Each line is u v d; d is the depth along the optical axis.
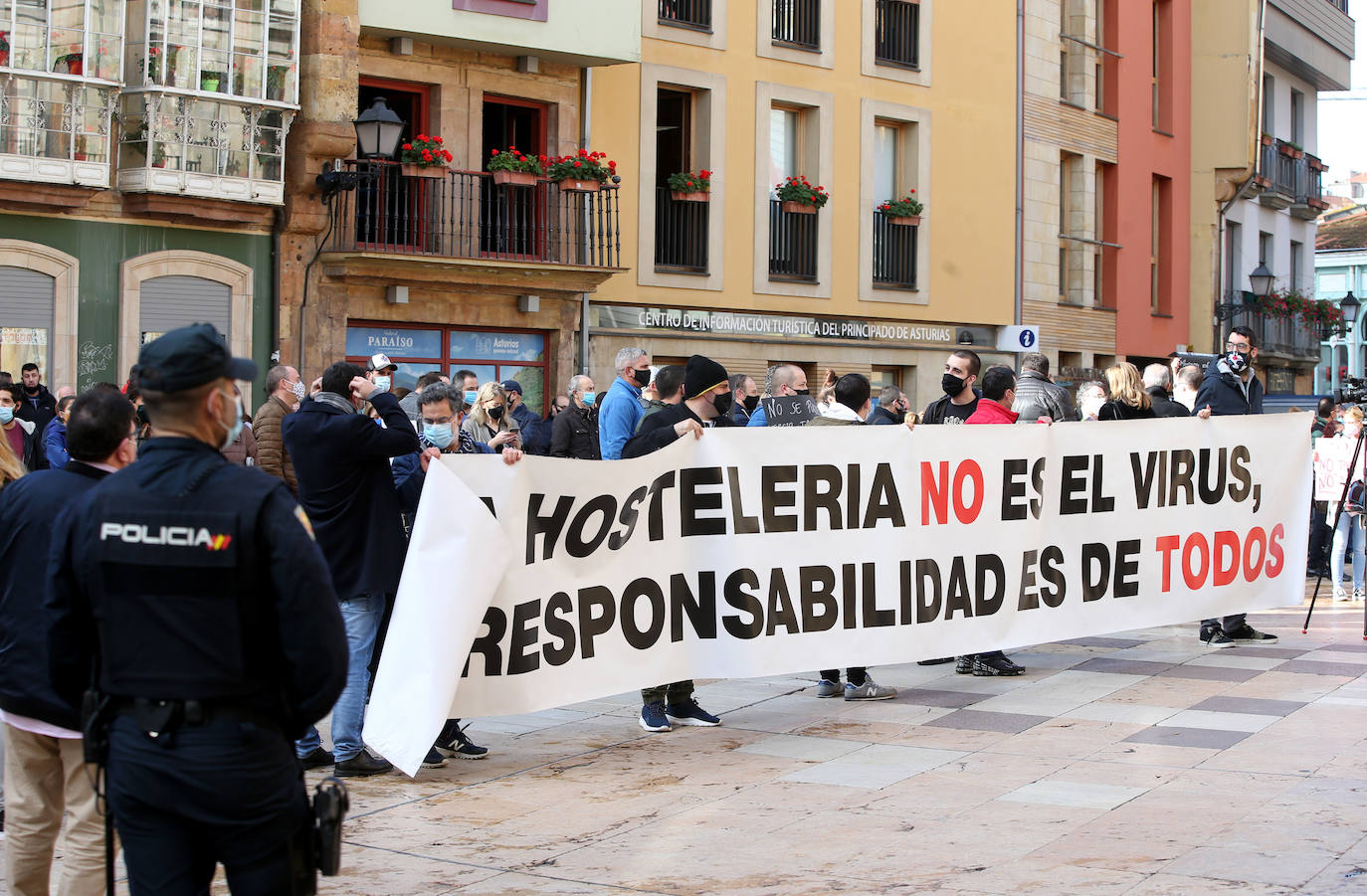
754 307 23.73
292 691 3.72
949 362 10.78
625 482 8.34
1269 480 11.70
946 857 6.09
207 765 3.58
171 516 3.62
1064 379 30.06
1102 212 31.75
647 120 22.27
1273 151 38.66
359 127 18.36
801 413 10.52
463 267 19.75
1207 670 10.75
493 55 20.69
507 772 7.80
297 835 3.74
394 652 7.26
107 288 17.77
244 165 18.28
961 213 27.19
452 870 6.05
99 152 17.41
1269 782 7.33
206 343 3.71
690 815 6.85
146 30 17.47
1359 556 15.79
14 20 16.70
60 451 12.73
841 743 8.39
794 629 9.12
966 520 9.91
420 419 11.65
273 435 9.15
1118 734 8.52
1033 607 10.31
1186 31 34.16
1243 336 11.87
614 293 21.91
